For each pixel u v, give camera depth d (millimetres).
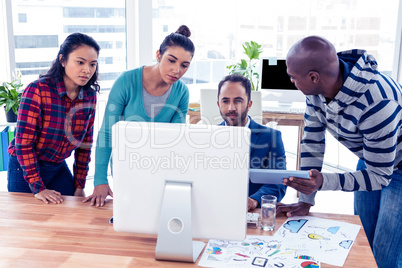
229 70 4758
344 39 4461
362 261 1431
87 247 1508
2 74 3836
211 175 1406
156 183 1436
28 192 2158
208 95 3201
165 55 1978
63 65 1944
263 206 1646
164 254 1421
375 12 4266
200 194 1422
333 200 3908
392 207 1903
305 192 1657
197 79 4656
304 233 1628
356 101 1636
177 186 1413
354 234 1621
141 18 4273
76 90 2043
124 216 1476
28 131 1922
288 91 4137
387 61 4320
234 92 2082
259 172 1609
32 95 1920
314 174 1657
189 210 1408
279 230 1654
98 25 4180
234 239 1447
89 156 2221
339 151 4781
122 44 4348
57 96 1967
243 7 4660
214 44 4648
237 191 1408
